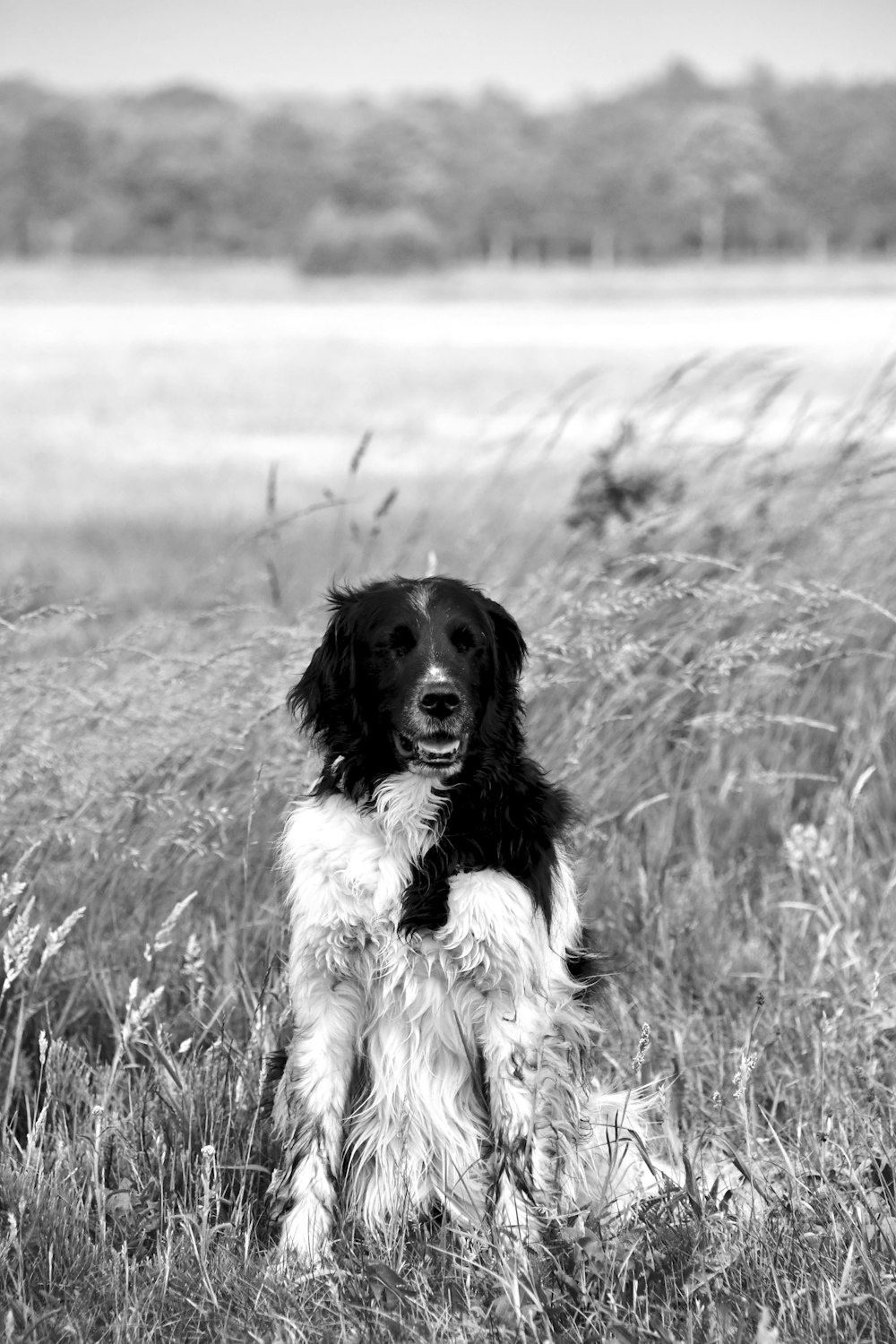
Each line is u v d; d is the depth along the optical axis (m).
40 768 6.27
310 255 98.69
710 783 7.72
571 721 7.20
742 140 122.88
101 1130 4.92
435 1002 5.00
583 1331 4.07
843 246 122.06
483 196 121.31
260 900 6.67
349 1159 5.16
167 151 131.38
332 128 138.38
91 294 79.38
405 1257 4.71
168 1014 6.05
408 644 5.14
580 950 5.51
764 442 11.02
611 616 7.45
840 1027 5.73
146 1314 4.27
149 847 6.42
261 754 6.63
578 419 22.86
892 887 6.83
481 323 53.06
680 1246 4.32
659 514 8.20
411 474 20.00
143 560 15.01
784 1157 4.71
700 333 44.84
